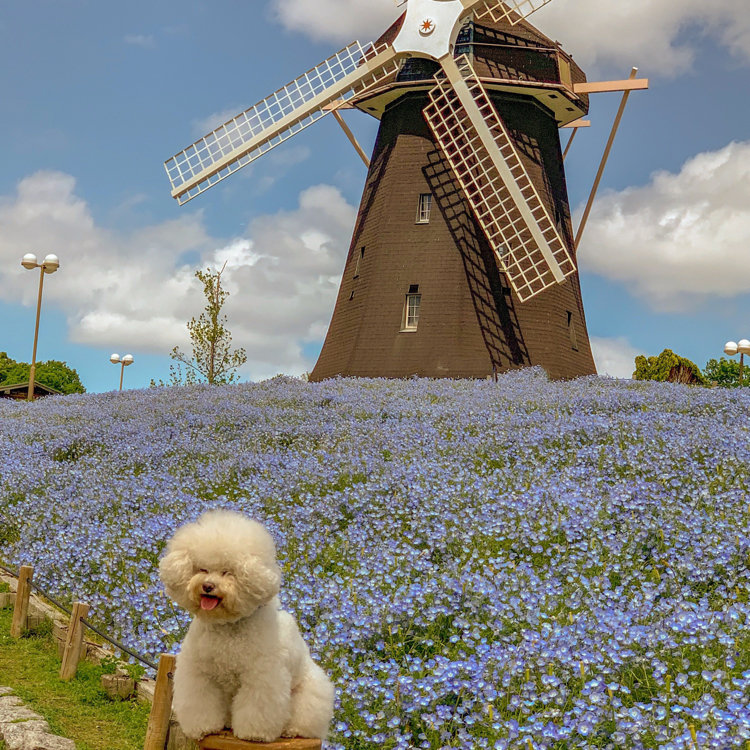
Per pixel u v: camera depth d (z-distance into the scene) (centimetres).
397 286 3019
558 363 3038
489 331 2934
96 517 1305
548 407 1997
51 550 1130
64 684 820
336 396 2314
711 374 7056
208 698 511
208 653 501
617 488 1223
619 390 2247
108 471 1599
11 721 696
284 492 1386
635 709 648
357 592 907
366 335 3022
